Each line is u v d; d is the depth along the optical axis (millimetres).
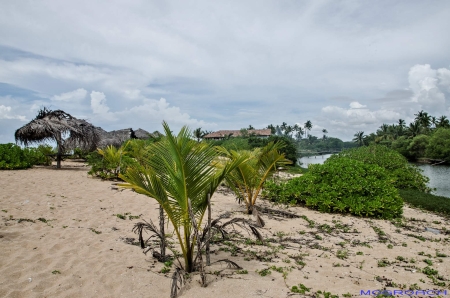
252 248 5246
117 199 8469
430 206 10148
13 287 3369
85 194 8750
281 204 9305
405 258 5059
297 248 5359
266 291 3611
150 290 3553
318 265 4590
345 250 5348
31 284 3473
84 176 12484
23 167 13977
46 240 4867
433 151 43875
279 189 9648
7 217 5871
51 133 14297
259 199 10031
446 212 9656
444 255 5219
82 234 5312
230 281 3822
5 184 9148
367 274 4312
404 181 14539
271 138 31953
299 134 115188
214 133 65750
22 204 6961
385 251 5375
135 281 3736
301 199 9047
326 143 137375
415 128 64312
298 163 37719
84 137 15328
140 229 4457
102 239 5195
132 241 5270
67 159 21953
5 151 13422
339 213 8406
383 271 4457
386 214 8094
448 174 28438
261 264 4504
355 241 5906
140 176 3758
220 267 4293
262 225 6301
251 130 66938
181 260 4539
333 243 5738
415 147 51281
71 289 3438
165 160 3842
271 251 5121
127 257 4496
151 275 3930
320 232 6457
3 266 3836
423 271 4477
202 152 3729
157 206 8039
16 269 3785
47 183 10016
